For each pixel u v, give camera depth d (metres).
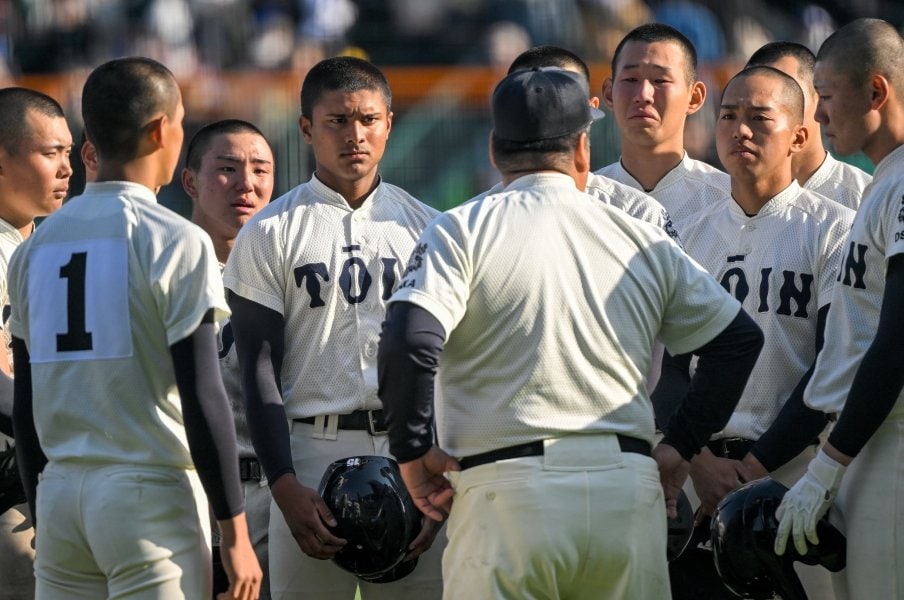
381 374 14.15
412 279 14.27
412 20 52.59
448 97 47.31
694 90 22.14
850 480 16.33
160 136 15.23
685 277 14.96
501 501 14.06
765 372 19.34
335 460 18.39
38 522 15.02
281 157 46.41
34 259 15.24
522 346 14.20
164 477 14.77
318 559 18.09
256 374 18.09
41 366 14.95
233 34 51.56
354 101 18.58
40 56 51.19
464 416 14.41
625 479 14.20
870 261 16.30
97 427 14.66
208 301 14.56
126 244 14.79
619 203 20.02
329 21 52.47
